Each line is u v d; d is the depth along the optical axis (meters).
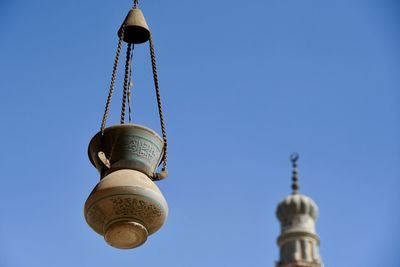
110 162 5.88
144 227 5.62
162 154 6.14
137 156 5.88
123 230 5.53
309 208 24.39
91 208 5.60
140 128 5.93
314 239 23.80
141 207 5.55
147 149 5.93
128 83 6.59
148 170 5.91
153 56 6.42
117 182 5.55
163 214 5.70
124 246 5.69
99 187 5.58
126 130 5.89
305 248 23.39
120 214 5.53
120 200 5.50
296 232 23.73
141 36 6.73
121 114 6.20
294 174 25.97
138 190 5.52
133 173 5.73
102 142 5.93
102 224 5.66
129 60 6.64
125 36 6.73
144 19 6.57
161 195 5.69
